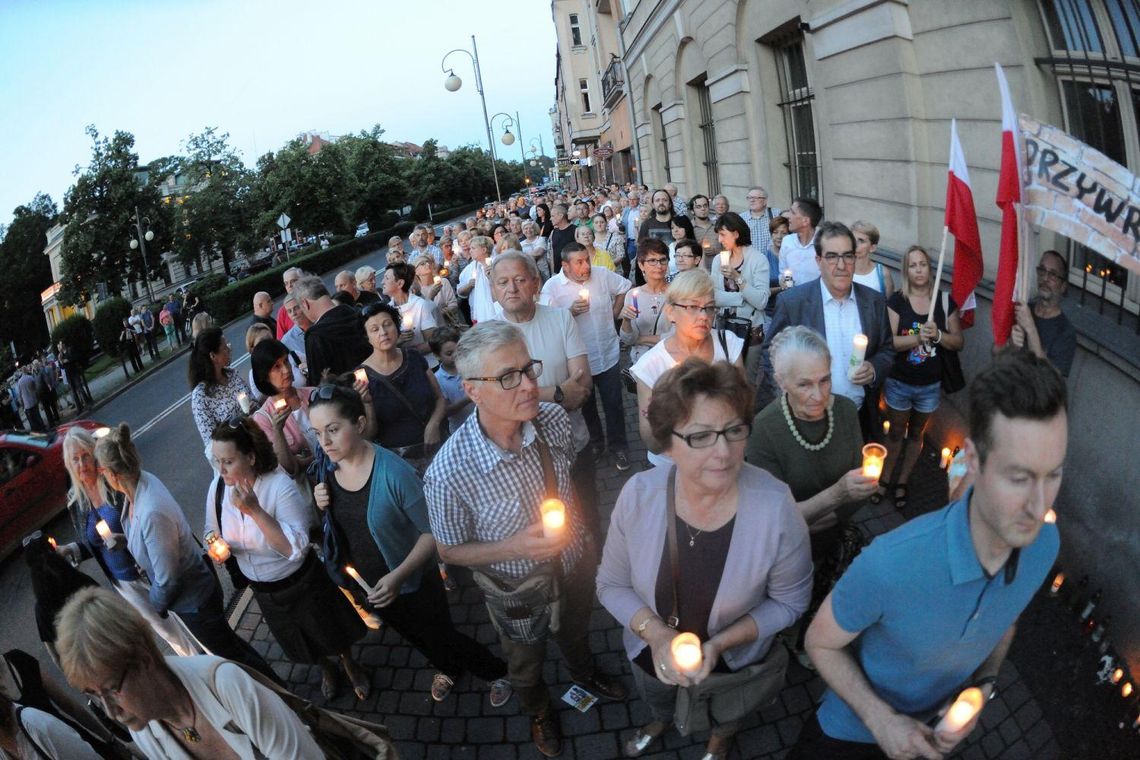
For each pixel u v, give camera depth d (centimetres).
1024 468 135
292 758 183
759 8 887
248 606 484
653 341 477
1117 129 368
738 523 211
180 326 2333
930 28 518
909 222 584
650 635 218
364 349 498
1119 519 337
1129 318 361
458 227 1310
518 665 291
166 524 326
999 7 438
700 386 192
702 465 195
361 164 5019
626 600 232
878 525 441
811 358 259
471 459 257
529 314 401
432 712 350
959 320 448
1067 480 383
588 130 4219
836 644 185
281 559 324
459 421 478
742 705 234
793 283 586
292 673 400
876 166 628
